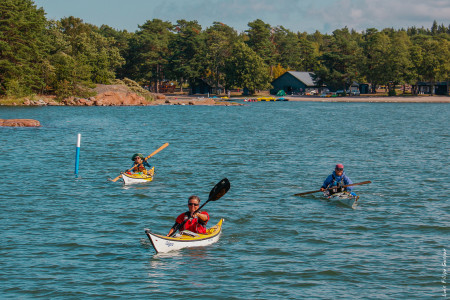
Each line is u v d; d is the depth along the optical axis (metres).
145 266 18.48
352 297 15.84
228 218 25.03
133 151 50.12
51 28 188.62
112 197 29.42
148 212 26.16
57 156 45.94
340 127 81.75
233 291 16.33
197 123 88.38
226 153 48.97
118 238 21.78
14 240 21.19
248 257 19.45
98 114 106.56
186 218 21.03
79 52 175.12
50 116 97.31
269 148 53.03
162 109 134.00
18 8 131.88
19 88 130.00
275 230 23.00
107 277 17.44
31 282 16.94
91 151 49.66
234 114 117.19
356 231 22.88
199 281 17.12
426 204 28.03
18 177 35.31
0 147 51.12
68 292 16.19
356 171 38.88
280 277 17.48
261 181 34.78
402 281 17.11
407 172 38.38
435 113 125.31
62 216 25.08
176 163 42.53
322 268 18.28
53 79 139.50
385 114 120.50
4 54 127.00
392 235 22.23
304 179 35.62
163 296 15.92
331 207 27.38
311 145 55.97
